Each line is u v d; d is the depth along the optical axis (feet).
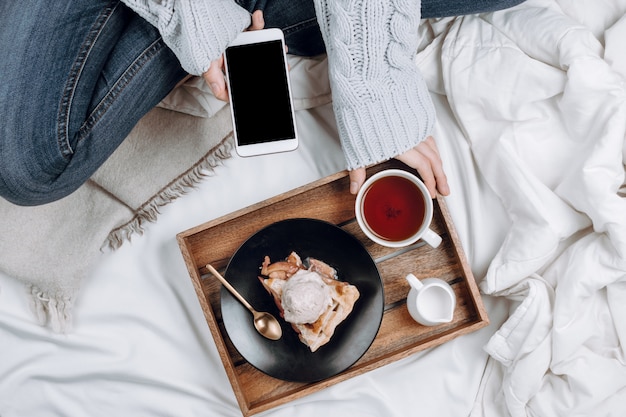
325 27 3.01
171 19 2.81
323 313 3.20
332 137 4.01
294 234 3.34
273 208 3.42
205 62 2.92
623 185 3.64
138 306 3.95
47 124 3.00
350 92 3.01
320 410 3.79
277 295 3.26
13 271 3.83
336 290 3.24
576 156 3.65
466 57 3.73
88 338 3.91
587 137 3.57
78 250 3.85
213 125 3.92
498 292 3.75
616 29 3.58
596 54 3.50
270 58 3.11
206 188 4.00
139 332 3.92
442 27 3.90
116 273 3.97
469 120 3.79
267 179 4.01
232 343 3.31
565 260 3.60
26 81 2.93
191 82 3.75
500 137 3.67
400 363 3.84
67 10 2.96
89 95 3.13
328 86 3.98
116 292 3.96
